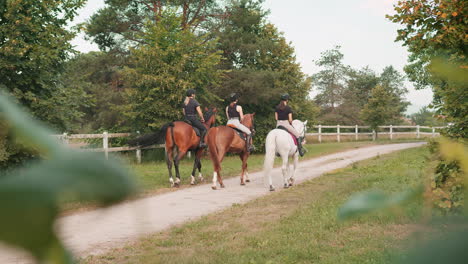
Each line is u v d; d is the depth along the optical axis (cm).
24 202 12
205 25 2241
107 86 2159
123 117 1656
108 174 15
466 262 15
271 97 1998
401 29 322
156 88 1538
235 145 941
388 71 5281
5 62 757
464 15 262
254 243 459
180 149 951
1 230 12
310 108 2394
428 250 16
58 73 945
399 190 24
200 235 499
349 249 404
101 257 395
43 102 823
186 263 378
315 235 473
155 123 1560
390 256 18
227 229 531
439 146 23
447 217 20
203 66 1664
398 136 3325
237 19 2217
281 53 2302
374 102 3150
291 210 630
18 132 14
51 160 15
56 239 13
